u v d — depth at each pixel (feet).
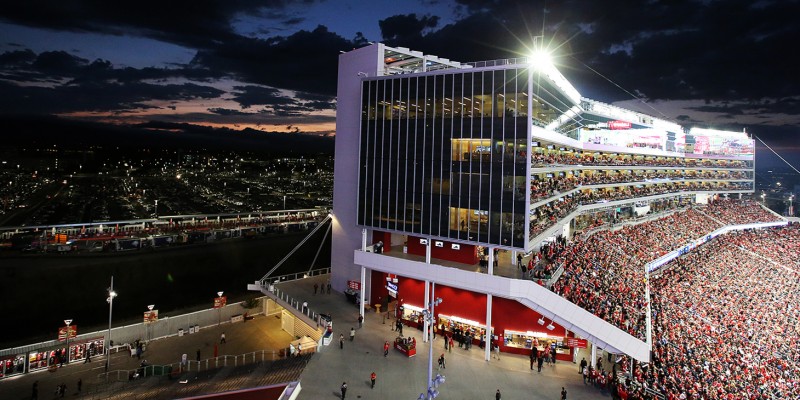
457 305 173.88
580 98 256.32
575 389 135.44
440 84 176.14
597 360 156.87
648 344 137.90
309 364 147.74
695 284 227.40
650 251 247.09
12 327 263.70
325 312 195.62
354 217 217.56
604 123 293.23
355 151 217.36
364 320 188.24
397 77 187.21
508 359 156.46
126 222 463.42
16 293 279.08
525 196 157.48
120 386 158.20
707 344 163.73
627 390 126.82
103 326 258.57
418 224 181.06
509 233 160.15
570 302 148.66
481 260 176.65
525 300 153.07
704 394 125.80
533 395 131.34
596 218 281.95
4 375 167.43
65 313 282.77
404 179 185.06
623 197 275.39
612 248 234.38
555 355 154.92
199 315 219.41
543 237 175.42
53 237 382.83
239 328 220.02
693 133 369.91
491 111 164.86
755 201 413.59
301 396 127.13
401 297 188.44
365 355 155.43
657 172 332.60
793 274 253.44
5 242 359.46
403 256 191.21
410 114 183.73
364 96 197.36
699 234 295.07
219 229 462.19
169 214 634.02
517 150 159.63
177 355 188.96
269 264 406.62
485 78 166.20
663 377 134.92
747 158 409.49
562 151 232.12
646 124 323.57
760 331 182.29
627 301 168.55
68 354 180.24
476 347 166.71
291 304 205.16
